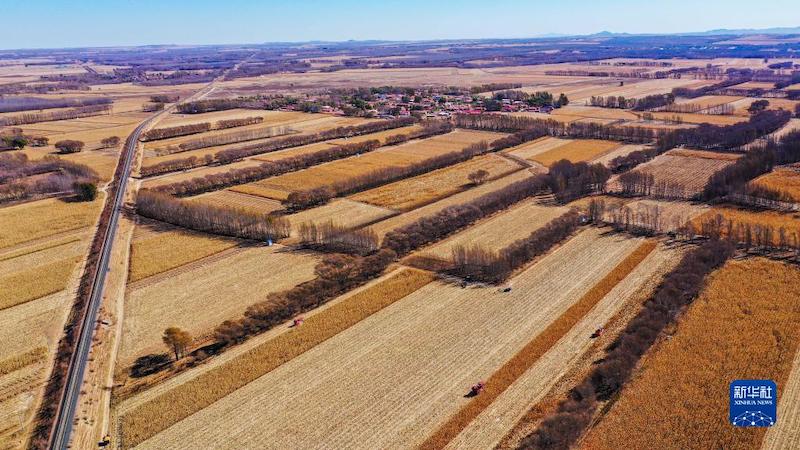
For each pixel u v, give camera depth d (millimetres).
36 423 80062
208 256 134875
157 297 115000
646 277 115812
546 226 139000
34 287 121812
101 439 75812
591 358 88812
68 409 82375
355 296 112312
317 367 89625
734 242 125625
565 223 139250
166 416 79500
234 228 148250
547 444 68625
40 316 110188
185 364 92000
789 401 76750
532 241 129125
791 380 81000
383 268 124188
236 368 90062
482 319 102000
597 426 73625
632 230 141375
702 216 148500
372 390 83500
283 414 79125
